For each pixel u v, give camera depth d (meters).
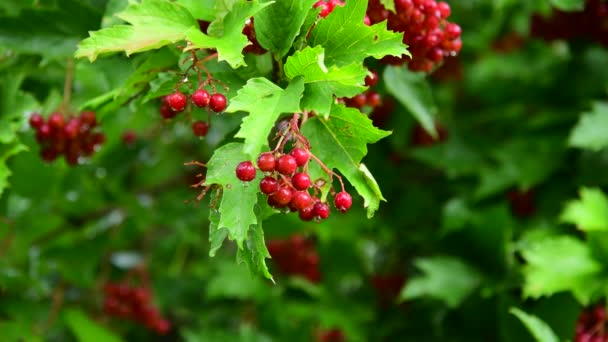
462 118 1.21
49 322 1.02
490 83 1.24
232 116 0.76
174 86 0.71
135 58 0.76
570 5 0.85
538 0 1.01
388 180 1.14
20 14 0.79
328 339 1.22
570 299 0.87
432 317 1.00
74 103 0.90
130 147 1.20
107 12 0.75
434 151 1.11
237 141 0.72
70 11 0.79
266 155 0.66
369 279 1.16
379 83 0.82
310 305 1.11
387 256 1.18
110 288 1.11
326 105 0.66
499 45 1.26
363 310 1.12
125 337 1.28
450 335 0.96
